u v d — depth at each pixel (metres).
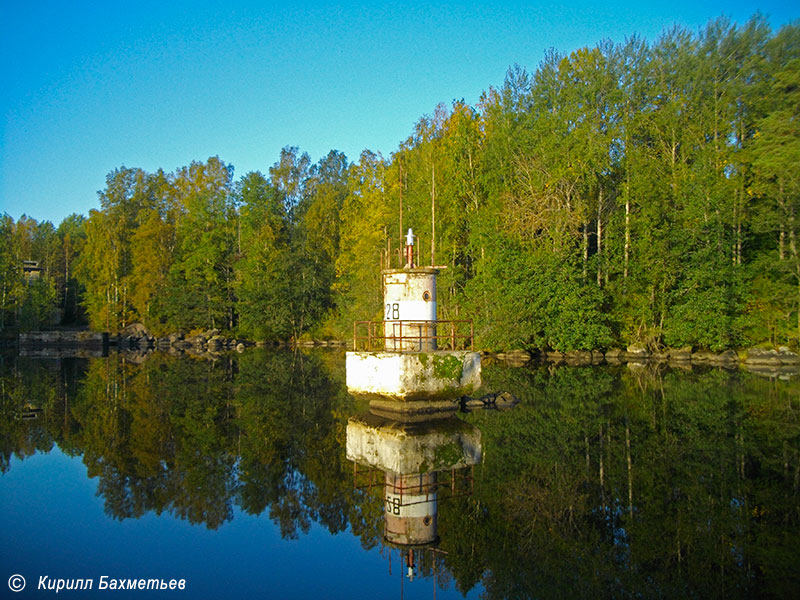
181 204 94.81
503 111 51.41
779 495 13.15
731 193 44.53
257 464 16.92
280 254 78.50
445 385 21.75
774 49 41.19
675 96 48.31
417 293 22.72
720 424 20.84
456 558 10.67
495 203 49.28
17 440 20.34
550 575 9.81
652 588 9.09
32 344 77.00
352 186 72.81
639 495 13.38
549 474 15.14
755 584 9.09
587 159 46.47
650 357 48.28
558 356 50.19
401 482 14.92
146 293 80.75
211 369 44.56
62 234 132.00
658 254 46.84
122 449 18.95
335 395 30.06
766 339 45.50
